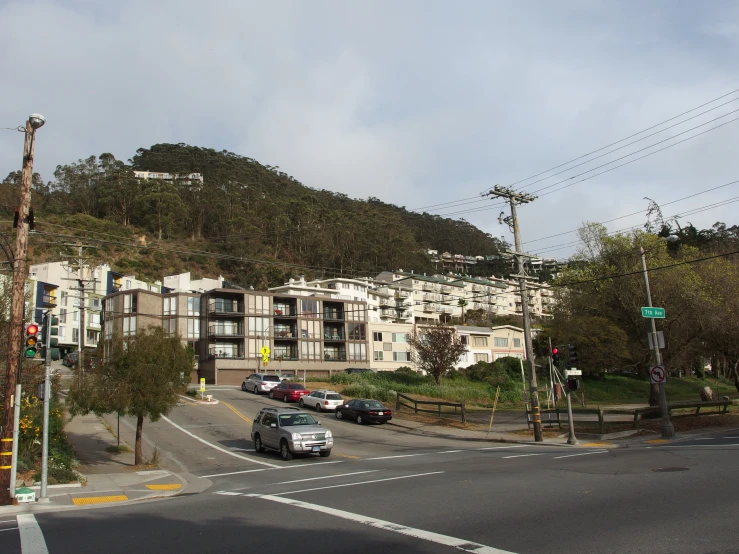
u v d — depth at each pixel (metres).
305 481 15.06
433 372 53.97
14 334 13.62
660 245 32.16
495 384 59.06
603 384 61.62
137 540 8.30
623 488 10.90
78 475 16.75
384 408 32.31
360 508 10.20
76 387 20.42
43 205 110.19
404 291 120.12
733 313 30.73
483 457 18.89
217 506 11.20
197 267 108.94
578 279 34.75
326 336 76.50
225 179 163.50
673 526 7.77
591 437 24.59
